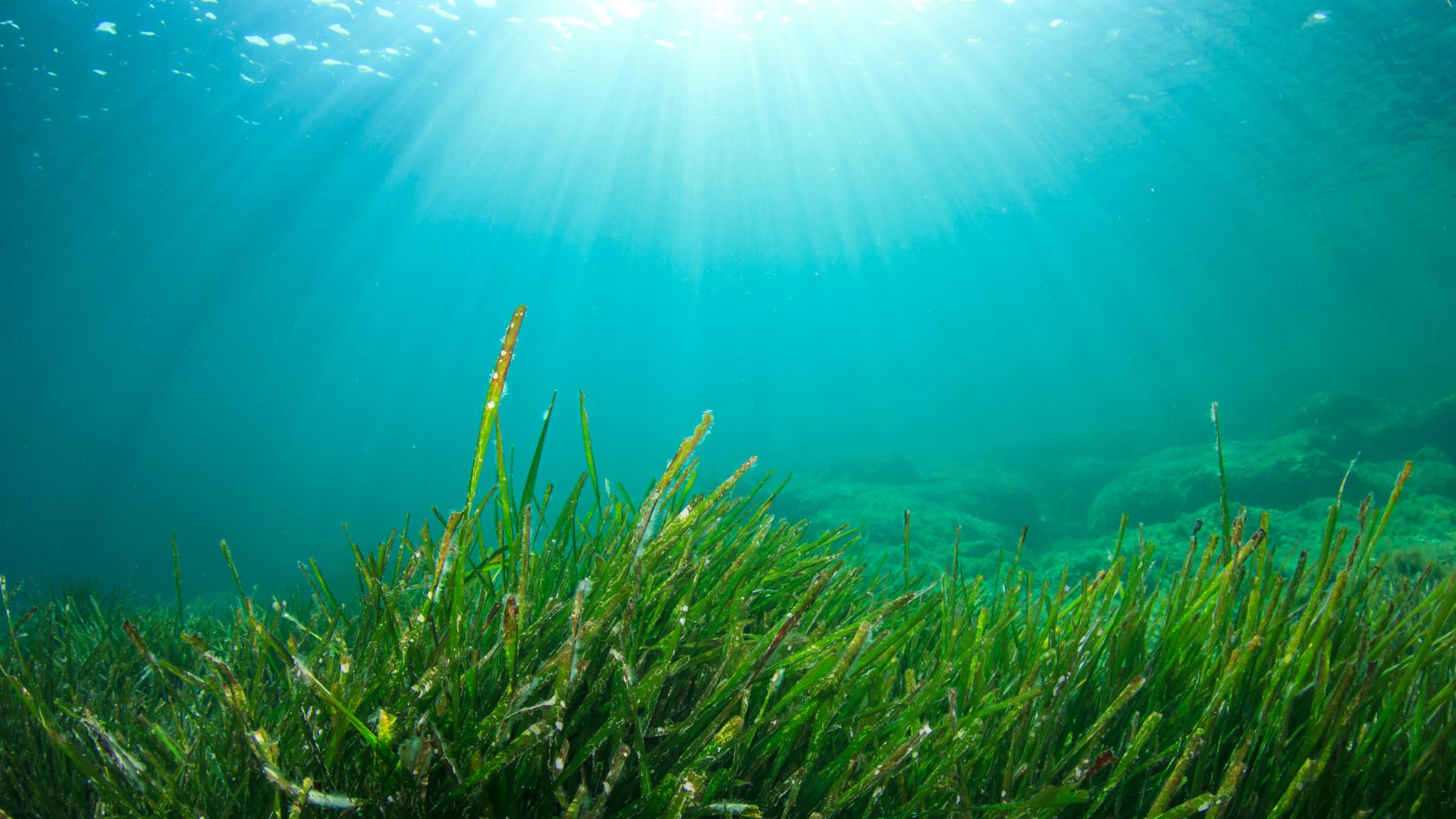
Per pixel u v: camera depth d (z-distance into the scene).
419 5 25.38
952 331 119.81
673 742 1.09
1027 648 1.56
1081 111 28.75
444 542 1.02
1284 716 1.08
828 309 116.75
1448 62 20.67
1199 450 20.39
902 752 0.96
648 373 143.38
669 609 1.44
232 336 90.56
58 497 62.28
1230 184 35.09
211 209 41.16
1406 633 1.38
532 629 1.19
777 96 35.59
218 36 23.92
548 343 128.12
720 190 57.38
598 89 37.62
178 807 1.03
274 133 32.97
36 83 24.28
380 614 1.23
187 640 1.07
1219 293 81.38
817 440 65.19
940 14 23.86
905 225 61.69
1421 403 20.14
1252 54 21.47
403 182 46.84
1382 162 30.47
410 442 86.50
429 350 121.94
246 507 52.97
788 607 1.68
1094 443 33.84
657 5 26.66
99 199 36.12
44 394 113.31
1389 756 1.16
